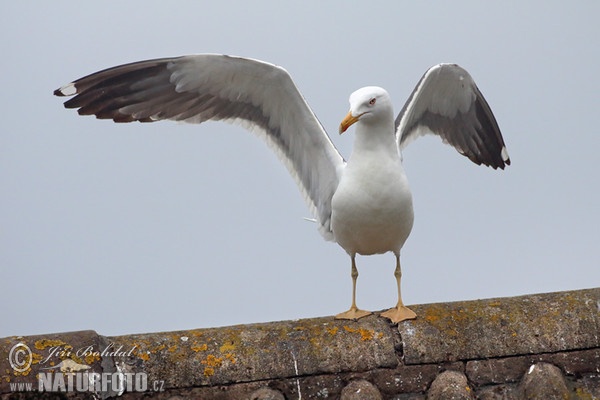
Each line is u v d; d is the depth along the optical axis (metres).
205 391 11.05
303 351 11.35
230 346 11.36
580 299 11.70
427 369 11.30
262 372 11.18
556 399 10.77
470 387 11.13
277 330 11.61
